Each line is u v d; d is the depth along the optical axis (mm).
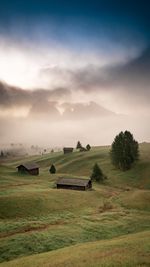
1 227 52438
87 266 26266
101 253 31547
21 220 58750
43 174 131250
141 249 30750
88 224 55969
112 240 42344
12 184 99250
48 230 50531
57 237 46812
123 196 90688
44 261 31969
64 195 82812
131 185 111125
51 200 75562
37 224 55125
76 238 47375
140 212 71625
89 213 68438
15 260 35375
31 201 71750
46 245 43438
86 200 81938
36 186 98125
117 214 66812
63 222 57812
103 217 63156
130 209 75250
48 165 181375
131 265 24719
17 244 43188
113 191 100375
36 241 44625
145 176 117250
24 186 96375
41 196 77500
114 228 54781
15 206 66750
